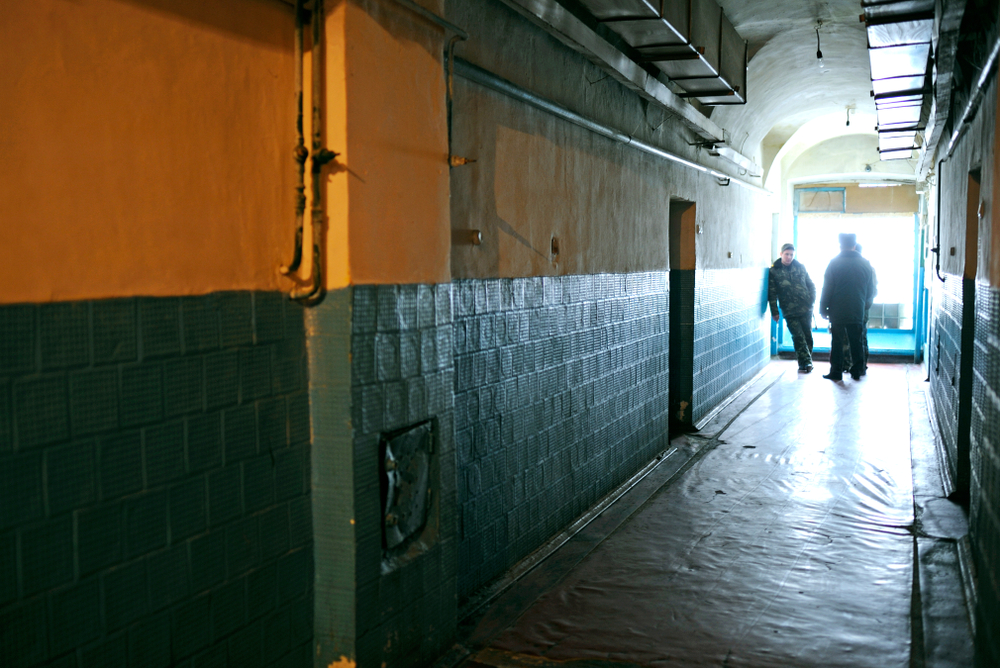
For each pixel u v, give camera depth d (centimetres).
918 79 581
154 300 224
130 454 218
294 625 280
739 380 1036
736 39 672
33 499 193
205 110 239
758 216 1147
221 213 246
